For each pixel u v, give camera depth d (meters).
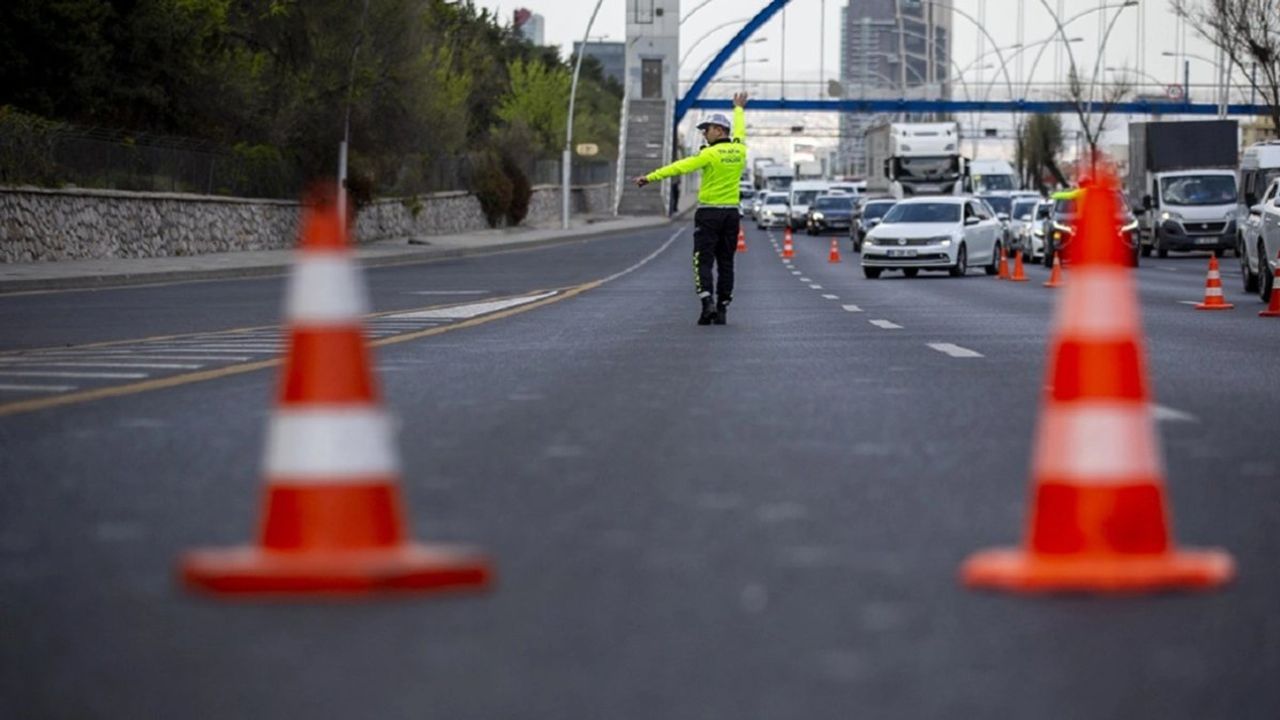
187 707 10.10
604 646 11.51
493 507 16.80
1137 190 140.00
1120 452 13.16
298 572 12.68
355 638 11.64
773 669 10.95
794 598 12.88
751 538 15.17
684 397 27.27
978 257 100.69
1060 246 111.88
